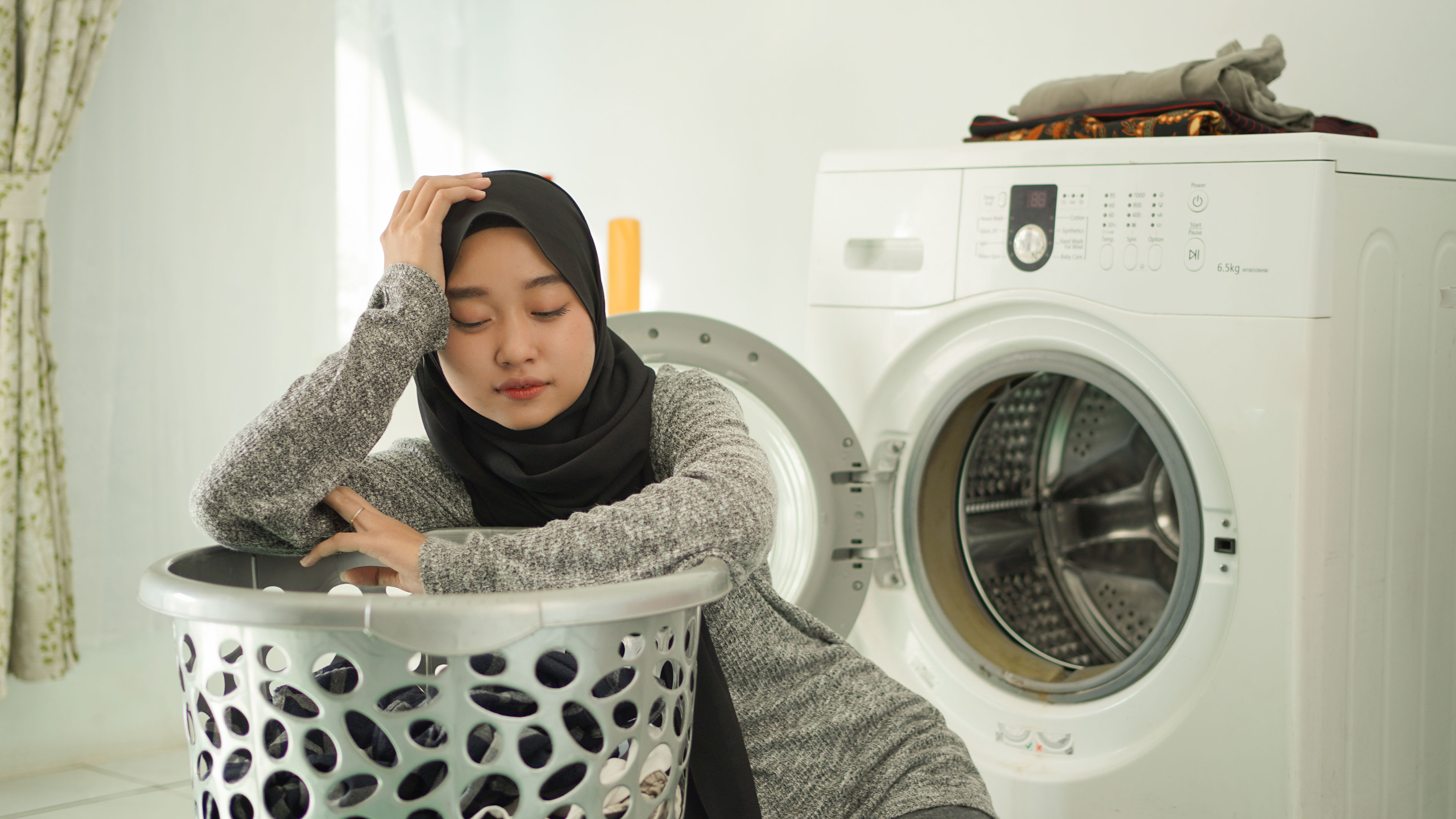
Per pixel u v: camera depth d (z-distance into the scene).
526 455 0.81
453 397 0.83
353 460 0.72
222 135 2.15
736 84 2.24
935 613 1.42
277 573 0.79
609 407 0.83
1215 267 1.18
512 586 0.66
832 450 1.36
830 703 0.88
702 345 1.31
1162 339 1.21
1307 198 1.12
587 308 0.79
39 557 1.85
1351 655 1.19
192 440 2.12
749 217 2.23
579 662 0.56
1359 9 1.55
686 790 0.70
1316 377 1.13
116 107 1.99
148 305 2.05
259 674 0.56
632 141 2.41
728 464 0.73
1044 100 1.43
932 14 1.96
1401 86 1.52
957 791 0.83
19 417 1.82
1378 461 1.21
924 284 1.39
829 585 1.38
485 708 0.65
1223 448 1.18
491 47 2.65
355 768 0.56
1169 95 1.30
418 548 0.70
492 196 0.76
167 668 2.13
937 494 1.46
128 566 2.05
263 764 0.57
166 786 1.94
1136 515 1.42
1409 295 1.22
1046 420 1.49
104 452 2.00
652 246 2.39
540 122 2.57
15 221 1.79
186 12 2.09
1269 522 1.16
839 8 2.08
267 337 2.23
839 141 2.09
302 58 2.27
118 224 2.00
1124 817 1.26
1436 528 1.29
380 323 0.72
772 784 0.86
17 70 1.81
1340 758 1.19
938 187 1.38
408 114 2.58
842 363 1.46
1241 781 1.19
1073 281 1.27
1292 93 1.62
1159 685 1.24
